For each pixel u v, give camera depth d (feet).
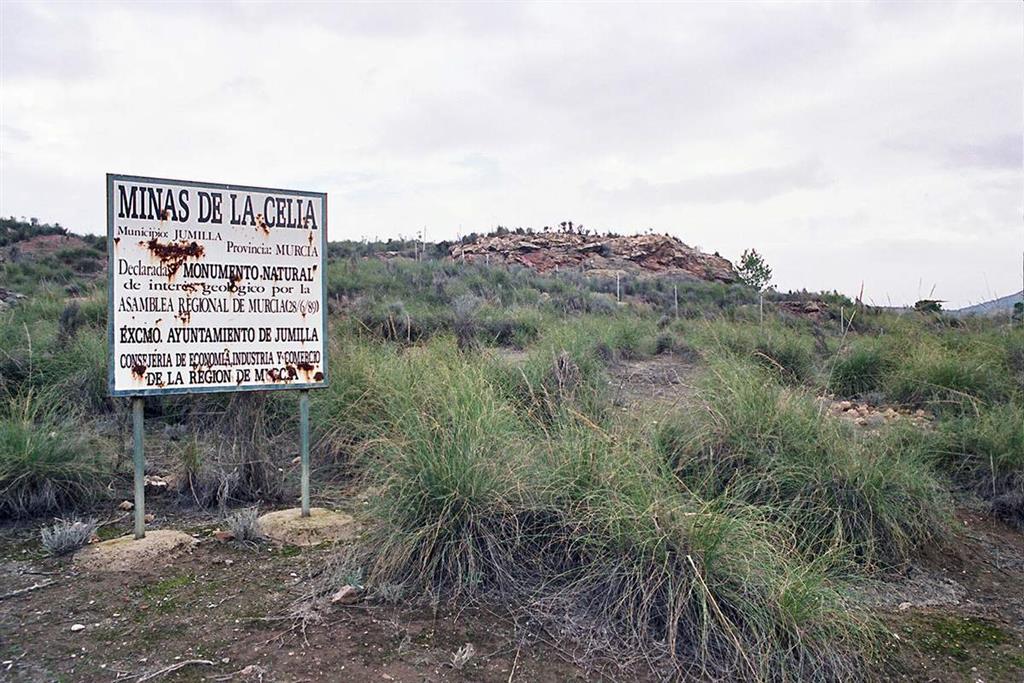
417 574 15.98
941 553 19.89
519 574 16.24
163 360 18.16
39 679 12.37
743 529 15.33
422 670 12.98
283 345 19.61
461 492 16.39
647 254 170.81
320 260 20.13
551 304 72.13
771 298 112.47
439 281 78.02
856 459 20.06
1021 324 47.14
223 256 18.84
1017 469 23.38
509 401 25.20
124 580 16.39
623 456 17.81
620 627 14.42
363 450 22.08
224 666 12.87
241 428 22.76
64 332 36.22
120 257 17.69
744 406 22.08
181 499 21.77
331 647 13.57
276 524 19.20
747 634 13.80
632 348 47.34
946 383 34.45
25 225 150.30
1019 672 14.42
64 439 21.90
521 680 12.87
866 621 14.99
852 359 39.50
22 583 16.21
